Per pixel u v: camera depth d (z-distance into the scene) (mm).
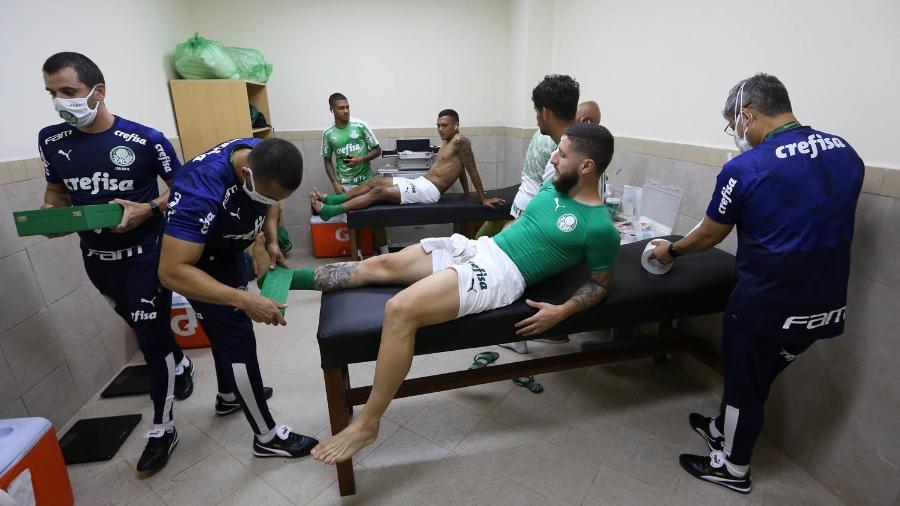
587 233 1424
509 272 1486
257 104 3689
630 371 2289
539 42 3645
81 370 2090
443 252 1609
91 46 2291
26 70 1860
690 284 1637
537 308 1465
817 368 1575
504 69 4199
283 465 1725
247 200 1354
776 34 1670
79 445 1814
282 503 1562
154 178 1740
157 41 3016
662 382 2197
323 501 1564
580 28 3180
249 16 3723
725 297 1676
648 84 2459
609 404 2043
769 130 1289
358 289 1605
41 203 1905
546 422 1937
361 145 3836
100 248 1630
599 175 1433
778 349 1402
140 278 1654
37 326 1852
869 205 1374
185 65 3156
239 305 1298
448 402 2076
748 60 1805
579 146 1370
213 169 1274
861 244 1405
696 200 2111
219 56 3195
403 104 4145
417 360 2432
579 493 1581
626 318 1578
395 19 3918
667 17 2268
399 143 3900
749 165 1258
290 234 4270
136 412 2045
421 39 4004
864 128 1392
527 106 3787
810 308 1267
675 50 2229
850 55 1413
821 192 1201
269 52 3828
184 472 1699
